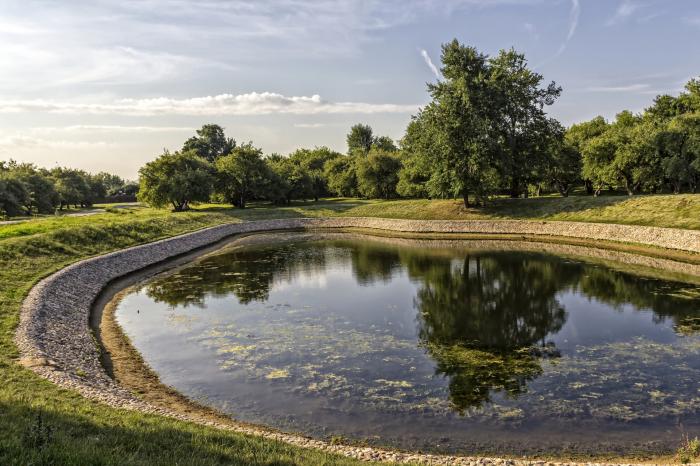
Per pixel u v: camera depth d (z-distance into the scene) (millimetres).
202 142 142500
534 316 24172
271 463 9164
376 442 12570
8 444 7992
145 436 9906
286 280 34469
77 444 8609
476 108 57031
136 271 38094
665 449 12031
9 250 32062
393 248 50062
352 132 153250
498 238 54094
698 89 78375
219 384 16375
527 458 11758
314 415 14086
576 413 14031
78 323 22438
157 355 19281
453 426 13391
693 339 20016
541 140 59219
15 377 13531
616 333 21125
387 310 25969
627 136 61031
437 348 19922
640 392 15328
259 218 73250
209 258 45375
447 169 59594
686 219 41750
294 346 20250
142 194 80125
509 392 15562
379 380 16656
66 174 124812
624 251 41312
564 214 54125
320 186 103750
